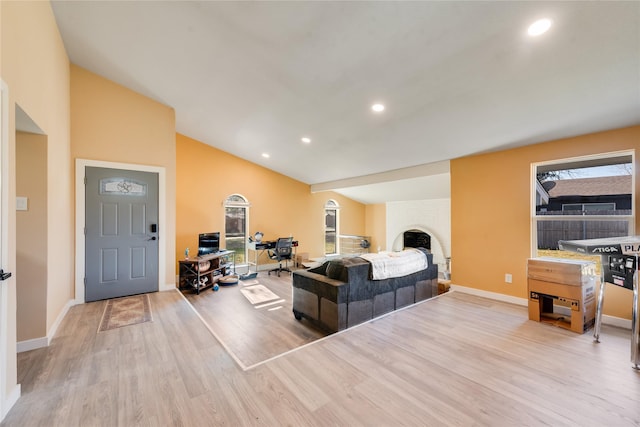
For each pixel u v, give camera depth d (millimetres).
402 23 2098
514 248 3787
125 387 1934
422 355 2385
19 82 1970
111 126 3863
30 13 2170
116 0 2432
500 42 2109
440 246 7102
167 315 3287
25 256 2463
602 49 2014
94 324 3018
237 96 3764
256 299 4512
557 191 3508
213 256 5199
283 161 6234
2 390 1646
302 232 7734
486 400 1802
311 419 1637
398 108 3268
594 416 1652
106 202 3836
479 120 3207
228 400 1804
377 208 8852
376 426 1583
